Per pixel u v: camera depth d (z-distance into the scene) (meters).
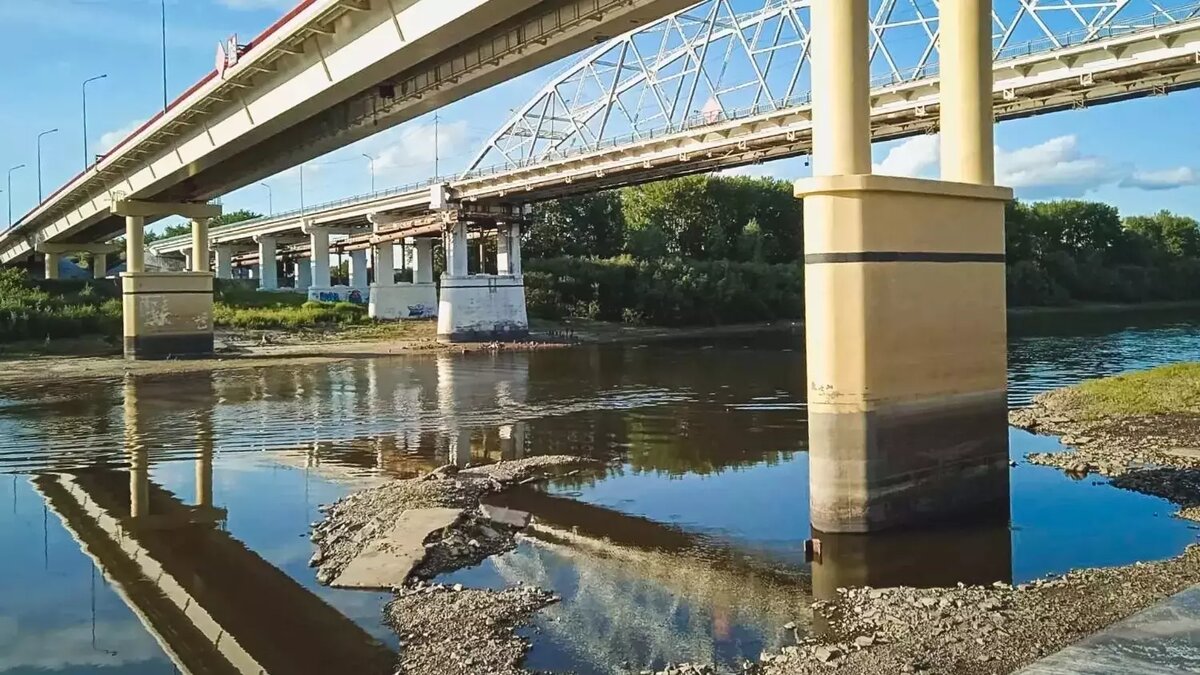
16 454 25.64
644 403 35.78
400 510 17.42
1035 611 11.46
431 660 10.70
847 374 15.66
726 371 49.47
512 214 76.31
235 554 15.60
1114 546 14.70
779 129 51.22
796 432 28.19
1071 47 39.31
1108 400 28.44
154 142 48.53
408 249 126.38
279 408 34.91
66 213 80.12
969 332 17.20
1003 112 45.84
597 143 63.88
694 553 15.04
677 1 23.05
